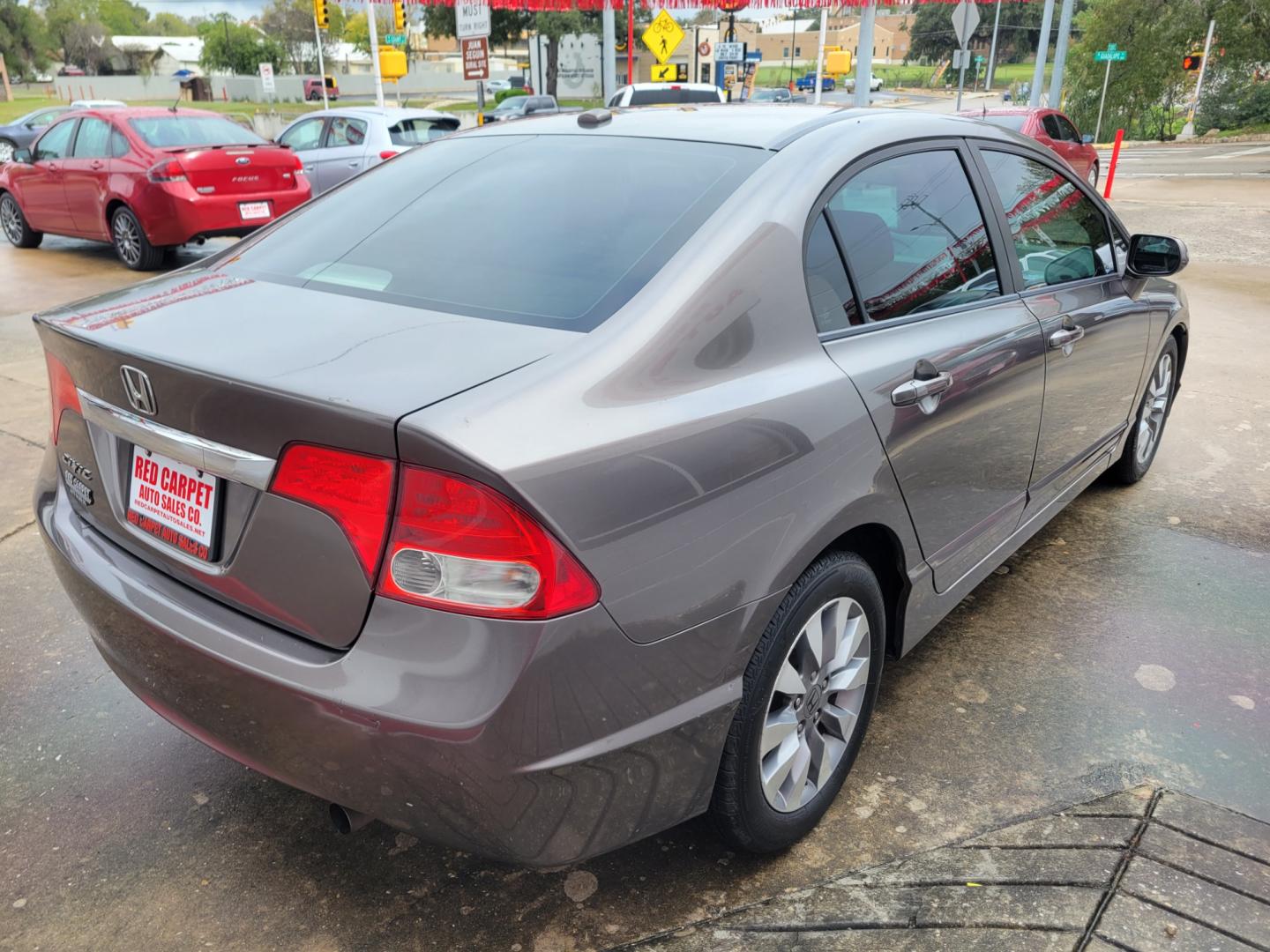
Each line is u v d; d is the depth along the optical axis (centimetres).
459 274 200
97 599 191
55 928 196
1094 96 3416
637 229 201
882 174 235
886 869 210
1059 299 299
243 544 167
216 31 8888
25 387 552
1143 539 376
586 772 161
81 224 1009
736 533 174
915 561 235
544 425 151
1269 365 627
